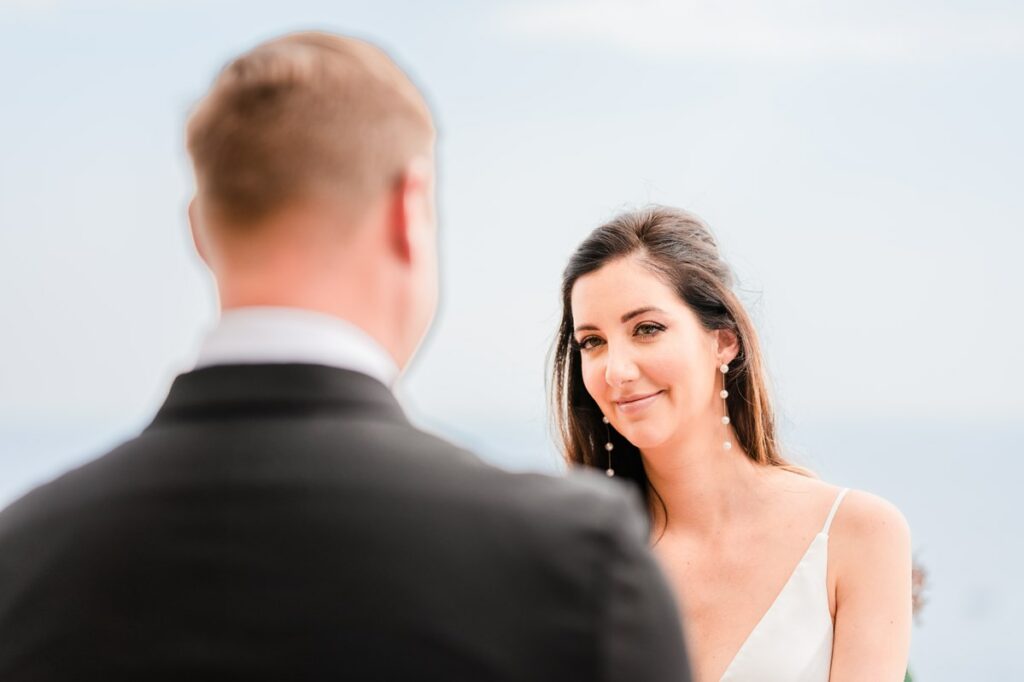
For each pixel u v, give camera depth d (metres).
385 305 1.47
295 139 1.41
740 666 3.70
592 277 3.76
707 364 3.81
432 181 1.55
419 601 1.28
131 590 1.32
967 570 15.88
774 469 3.97
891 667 3.61
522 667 1.28
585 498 1.37
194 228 1.58
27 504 1.45
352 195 1.43
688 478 3.89
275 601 1.29
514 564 1.31
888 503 3.83
